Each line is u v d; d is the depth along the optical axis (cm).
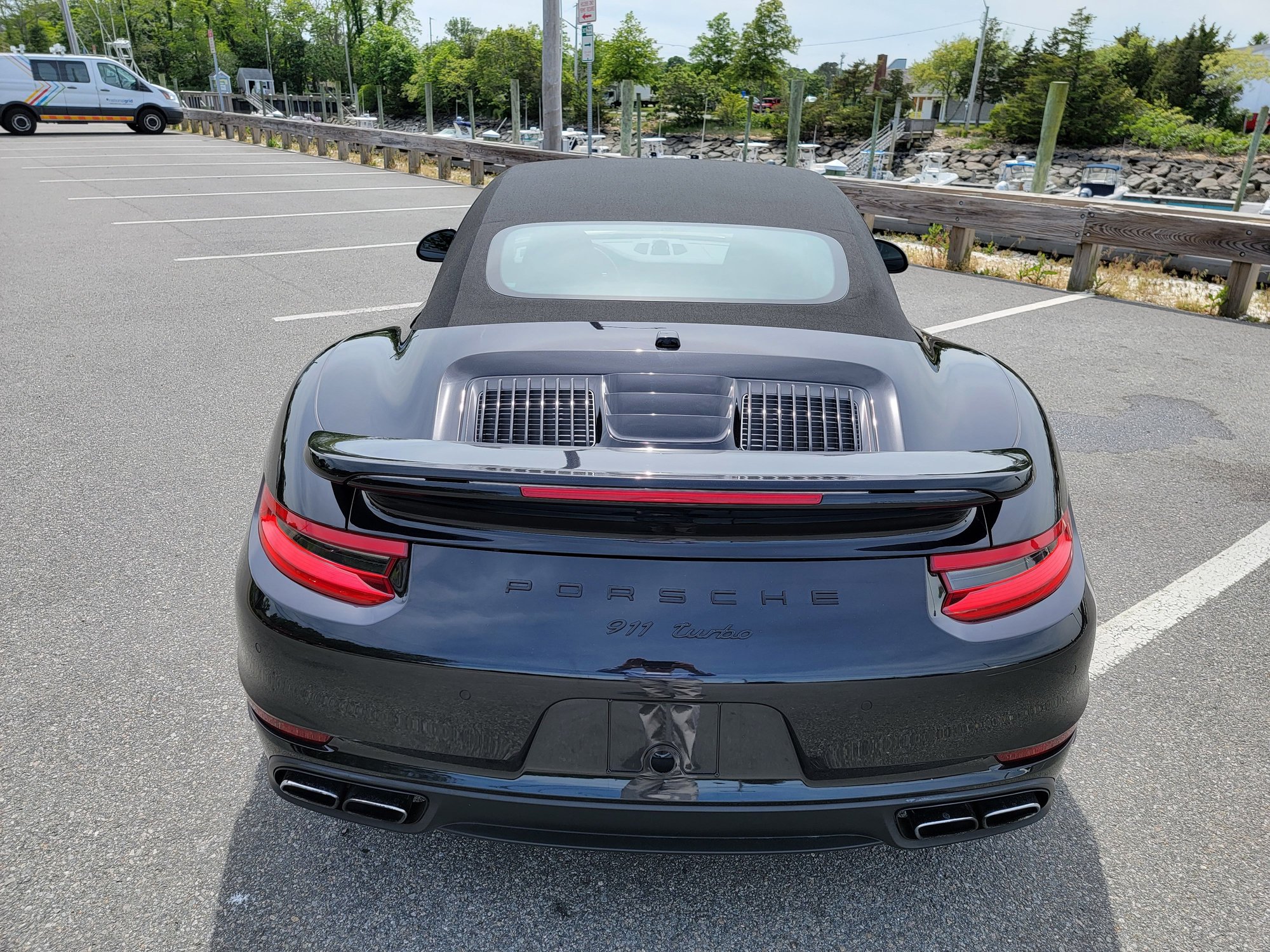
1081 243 830
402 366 204
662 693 154
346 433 179
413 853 205
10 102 2853
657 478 140
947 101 9156
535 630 155
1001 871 204
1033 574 165
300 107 11269
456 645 156
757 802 159
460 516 158
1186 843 213
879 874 202
